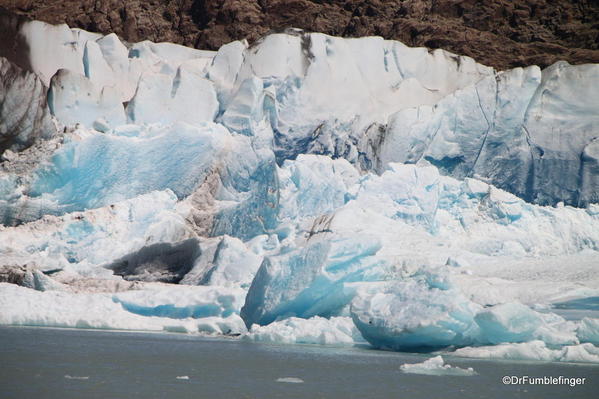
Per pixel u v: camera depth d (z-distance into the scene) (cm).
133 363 6681
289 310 8956
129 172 15325
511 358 7475
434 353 7762
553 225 15075
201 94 17012
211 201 15238
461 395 5678
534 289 9819
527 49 19588
